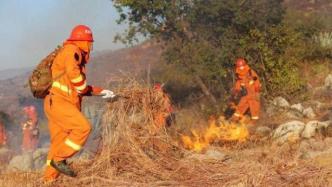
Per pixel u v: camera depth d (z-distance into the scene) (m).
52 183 8.27
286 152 9.79
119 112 8.85
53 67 8.18
